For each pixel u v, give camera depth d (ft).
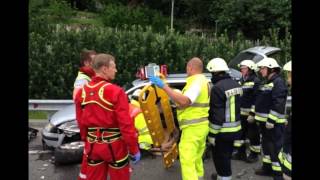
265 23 74.69
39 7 77.82
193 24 91.20
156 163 22.27
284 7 73.10
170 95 15.84
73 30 42.01
